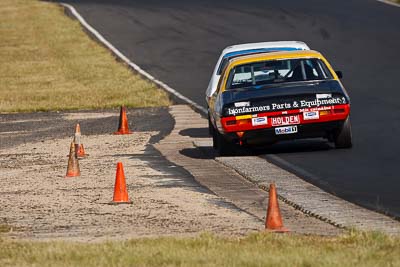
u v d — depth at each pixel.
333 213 40.44
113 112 93.31
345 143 59.22
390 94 87.31
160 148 67.38
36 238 35.78
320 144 63.03
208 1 162.50
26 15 163.00
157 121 84.88
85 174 55.28
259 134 57.84
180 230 36.72
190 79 110.12
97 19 155.25
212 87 70.94
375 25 132.38
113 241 33.16
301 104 57.62
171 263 28.95
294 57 60.72
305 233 35.38
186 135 74.88
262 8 151.12
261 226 37.22
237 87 59.72
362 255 29.61
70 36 144.25
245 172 52.88
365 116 75.19
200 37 133.50
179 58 122.88
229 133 57.91
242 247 31.12
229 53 70.75
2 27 154.25
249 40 127.38
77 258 30.03
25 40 144.75
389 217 39.34
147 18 151.75
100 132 79.06
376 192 45.47
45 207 44.06
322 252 30.14
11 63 130.00
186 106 94.12
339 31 128.88
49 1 177.25
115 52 131.12
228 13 149.25
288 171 52.88
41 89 111.25
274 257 29.17
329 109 57.72
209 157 61.38
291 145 63.59
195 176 52.94
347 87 93.00
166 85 107.38
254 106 57.62
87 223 39.31
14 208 44.16
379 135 65.00
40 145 72.31
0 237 35.34
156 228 37.41
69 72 121.56
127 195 44.75
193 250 30.61
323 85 58.66
